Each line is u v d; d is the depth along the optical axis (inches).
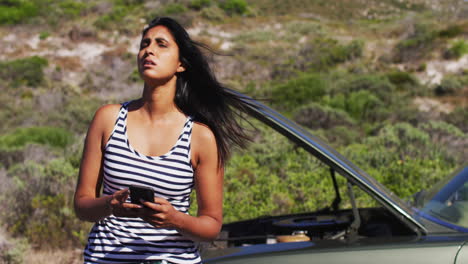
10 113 749.3
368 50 1290.6
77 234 230.1
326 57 1210.6
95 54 1346.0
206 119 79.9
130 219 75.7
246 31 1604.3
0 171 350.6
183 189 76.7
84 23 1549.0
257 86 1024.2
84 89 1007.6
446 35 1257.4
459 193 101.0
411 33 1401.3
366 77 897.5
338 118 674.2
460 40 1216.8
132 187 67.1
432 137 523.8
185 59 80.1
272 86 992.9
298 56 1254.3
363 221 121.4
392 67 1152.2
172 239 76.4
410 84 956.6
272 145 417.4
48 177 288.2
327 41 1371.8
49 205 246.5
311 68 1163.9
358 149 438.9
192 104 80.5
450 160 396.2
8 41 1425.9
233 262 90.2
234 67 1151.0
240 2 1797.5
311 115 672.4
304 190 259.4
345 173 95.2
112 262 75.5
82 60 1299.2
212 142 78.3
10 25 1541.6
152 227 75.7
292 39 1507.1
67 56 1326.3
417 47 1197.7
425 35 1262.3
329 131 605.0
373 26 1631.4
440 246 82.9
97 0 1838.1
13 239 232.8
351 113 748.0
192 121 78.5
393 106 788.6
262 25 1702.8
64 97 843.4
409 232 105.0
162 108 77.9
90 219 74.9
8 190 276.7
